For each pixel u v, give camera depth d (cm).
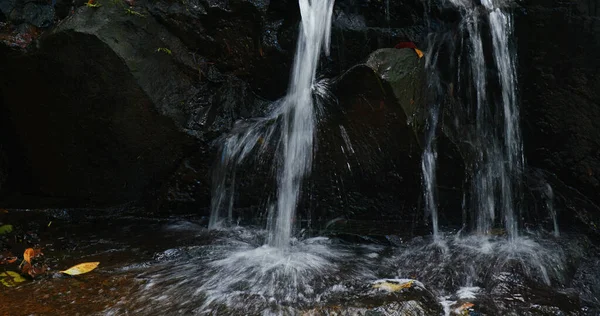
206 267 337
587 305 302
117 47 407
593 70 411
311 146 422
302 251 372
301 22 443
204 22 445
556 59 421
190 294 291
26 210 463
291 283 310
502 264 339
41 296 286
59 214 459
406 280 308
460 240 391
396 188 422
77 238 398
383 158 411
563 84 424
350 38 442
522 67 435
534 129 444
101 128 433
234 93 464
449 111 422
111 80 415
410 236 398
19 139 450
